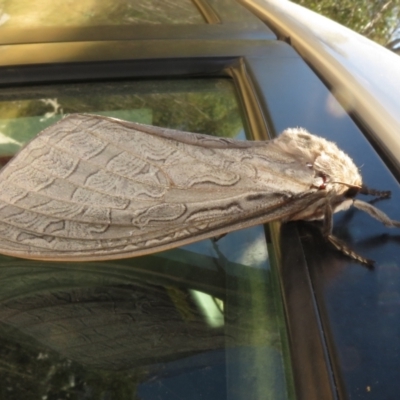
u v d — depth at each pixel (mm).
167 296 86
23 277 92
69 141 103
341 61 121
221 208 103
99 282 90
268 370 67
